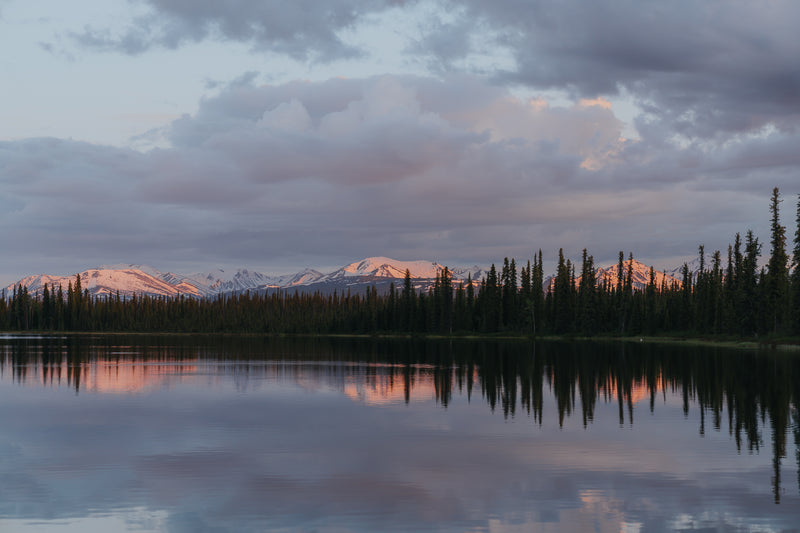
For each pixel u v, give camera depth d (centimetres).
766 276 13450
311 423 4388
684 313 17175
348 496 2736
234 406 5169
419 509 2575
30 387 6438
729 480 2959
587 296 17800
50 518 2483
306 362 9769
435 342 17400
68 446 3647
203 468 3175
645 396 5644
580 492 2791
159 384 6712
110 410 4956
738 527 2383
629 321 18312
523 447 3631
